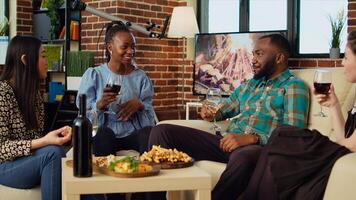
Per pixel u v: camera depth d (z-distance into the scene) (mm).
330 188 2037
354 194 1935
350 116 2555
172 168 2236
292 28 5531
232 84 5277
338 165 1999
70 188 1975
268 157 2279
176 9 5422
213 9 6203
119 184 2008
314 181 2154
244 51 5188
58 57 6027
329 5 5309
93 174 2107
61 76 6406
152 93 3531
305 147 2221
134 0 5676
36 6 6516
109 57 3504
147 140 3127
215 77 5406
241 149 2621
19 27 6426
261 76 3115
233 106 3289
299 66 5340
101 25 5684
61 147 2557
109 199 3045
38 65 2658
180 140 2957
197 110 5910
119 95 3379
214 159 3002
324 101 2541
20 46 2625
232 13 6055
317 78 2496
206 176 2084
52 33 6168
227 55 5312
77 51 5574
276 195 2256
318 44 5418
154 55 5918
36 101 2740
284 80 3037
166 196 2709
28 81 2625
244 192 2496
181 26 5363
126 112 3314
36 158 2490
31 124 2646
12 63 2643
